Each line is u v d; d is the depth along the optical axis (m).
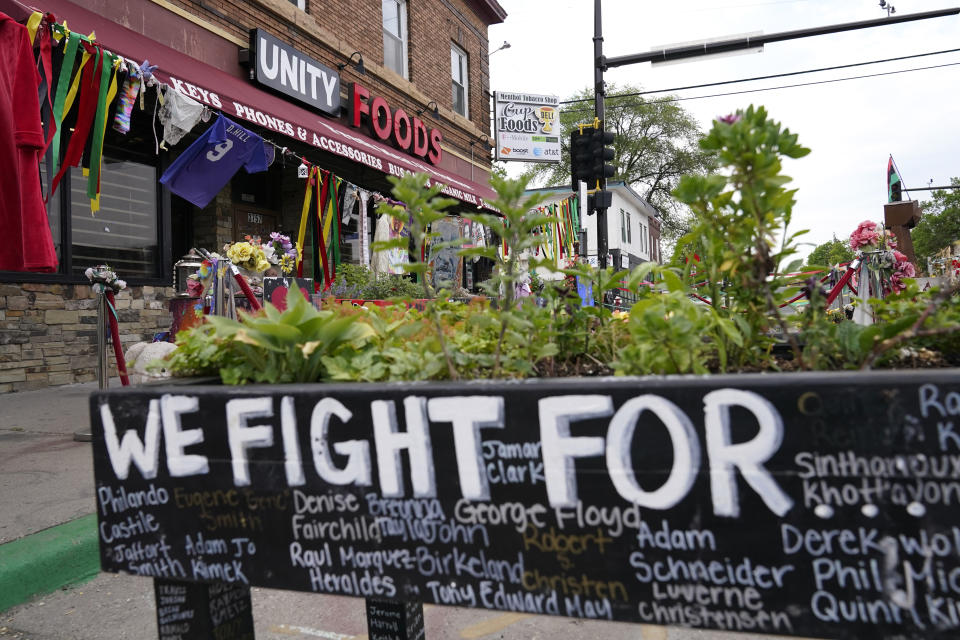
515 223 1.26
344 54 10.64
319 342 1.30
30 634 2.39
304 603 2.66
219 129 5.24
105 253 7.74
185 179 5.23
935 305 1.18
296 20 9.55
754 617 0.93
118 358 4.70
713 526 0.94
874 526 0.88
